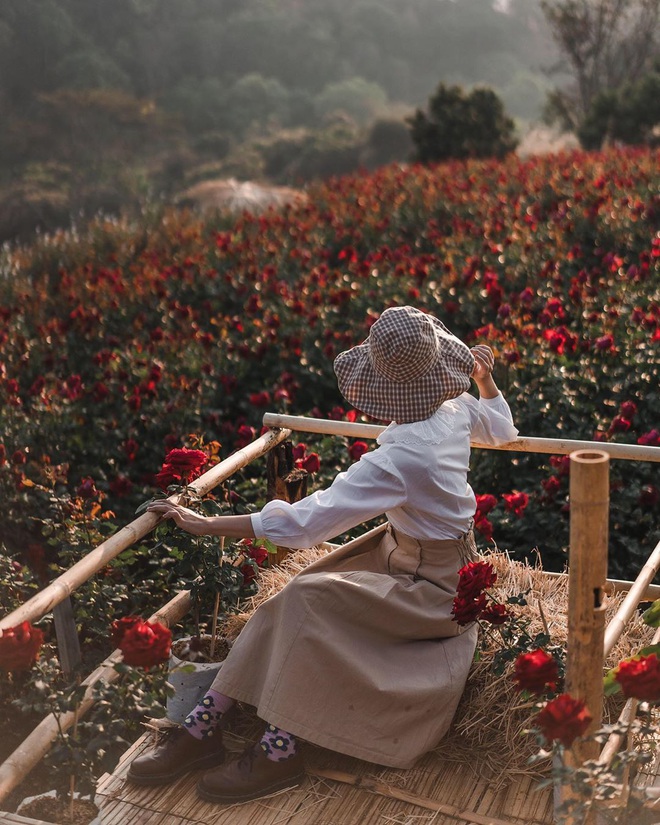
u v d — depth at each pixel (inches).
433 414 104.0
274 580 132.6
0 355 301.7
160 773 103.7
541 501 188.4
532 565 186.5
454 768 104.7
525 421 209.5
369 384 102.6
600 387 228.2
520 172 485.4
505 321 257.3
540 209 410.6
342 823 97.7
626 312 260.4
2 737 136.6
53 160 1734.7
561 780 79.6
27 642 85.1
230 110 2313.0
